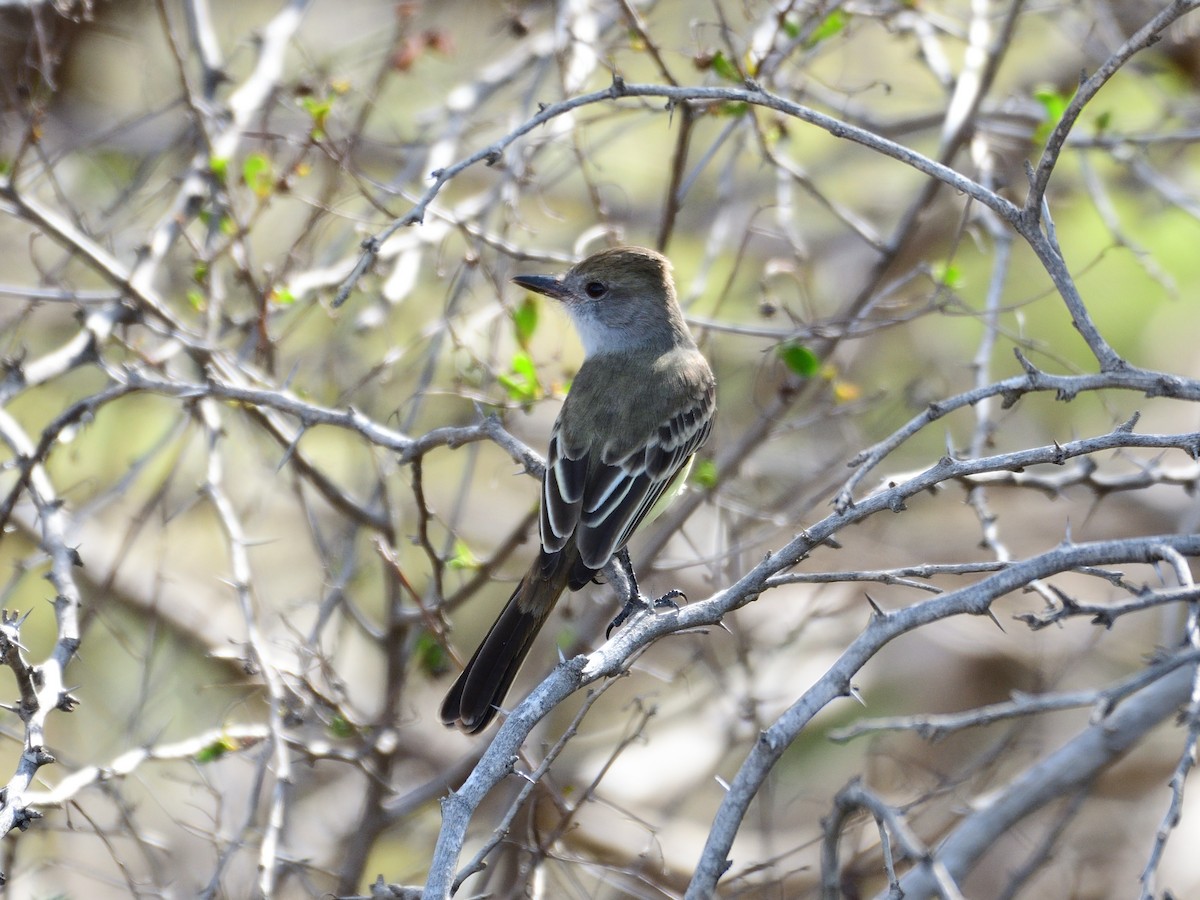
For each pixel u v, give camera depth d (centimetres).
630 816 1024
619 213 1539
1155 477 933
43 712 688
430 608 988
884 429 1348
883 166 1709
